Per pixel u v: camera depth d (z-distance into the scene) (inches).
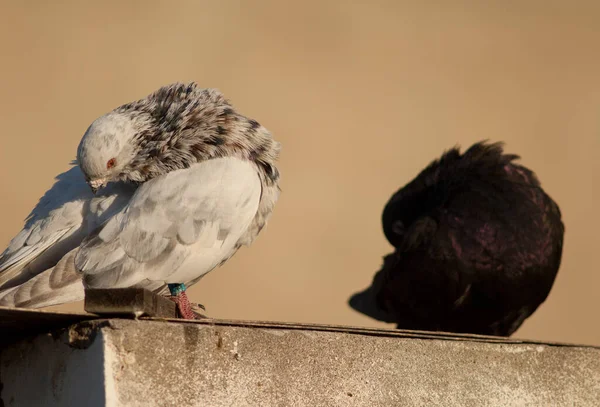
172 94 326.0
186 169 317.4
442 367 270.1
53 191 329.7
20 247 311.7
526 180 453.7
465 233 436.8
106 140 307.6
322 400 254.8
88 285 294.4
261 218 338.3
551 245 442.9
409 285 449.4
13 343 257.6
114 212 314.2
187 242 306.0
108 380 229.9
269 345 250.8
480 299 443.2
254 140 330.3
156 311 245.0
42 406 246.7
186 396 238.5
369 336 263.7
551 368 283.1
